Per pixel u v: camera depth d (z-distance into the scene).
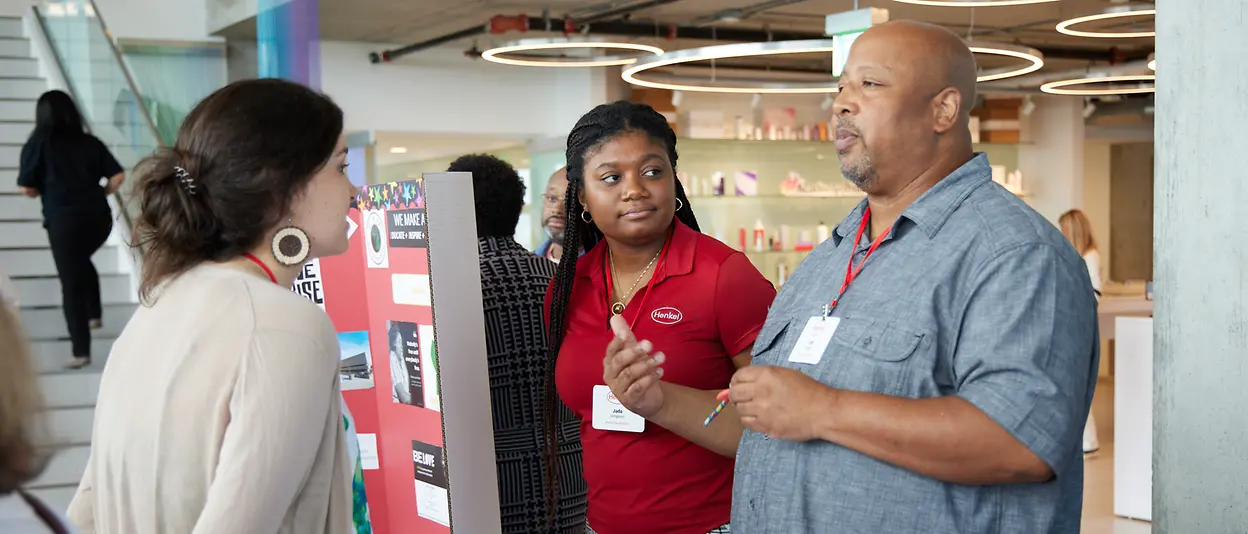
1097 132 13.80
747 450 1.89
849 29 5.54
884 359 1.67
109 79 7.21
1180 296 1.90
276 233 1.67
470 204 2.28
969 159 1.79
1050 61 11.44
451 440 2.23
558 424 2.71
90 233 5.95
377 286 2.52
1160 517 1.95
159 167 1.62
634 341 2.01
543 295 2.76
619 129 2.20
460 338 2.25
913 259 1.71
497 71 10.59
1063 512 1.67
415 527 2.47
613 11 8.95
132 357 1.63
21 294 6.50
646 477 2.21
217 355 1.54
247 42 9.83
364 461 2.60
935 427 1.52
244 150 1.59
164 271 1.65
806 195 11.34
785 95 11.66
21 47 9.03
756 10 9.00
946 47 1.74
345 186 1.75
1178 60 1.89
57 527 1.07
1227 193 1.82
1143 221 15.34
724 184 11.01
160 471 1.55
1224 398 1.83
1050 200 12.35
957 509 1.61
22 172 5.91
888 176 1.76
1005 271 1.58
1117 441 5.89
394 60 10.15
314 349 1.57
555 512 2.51
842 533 1.67
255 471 1.48
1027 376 1.51
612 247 2.30
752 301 2.18
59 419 5.43
